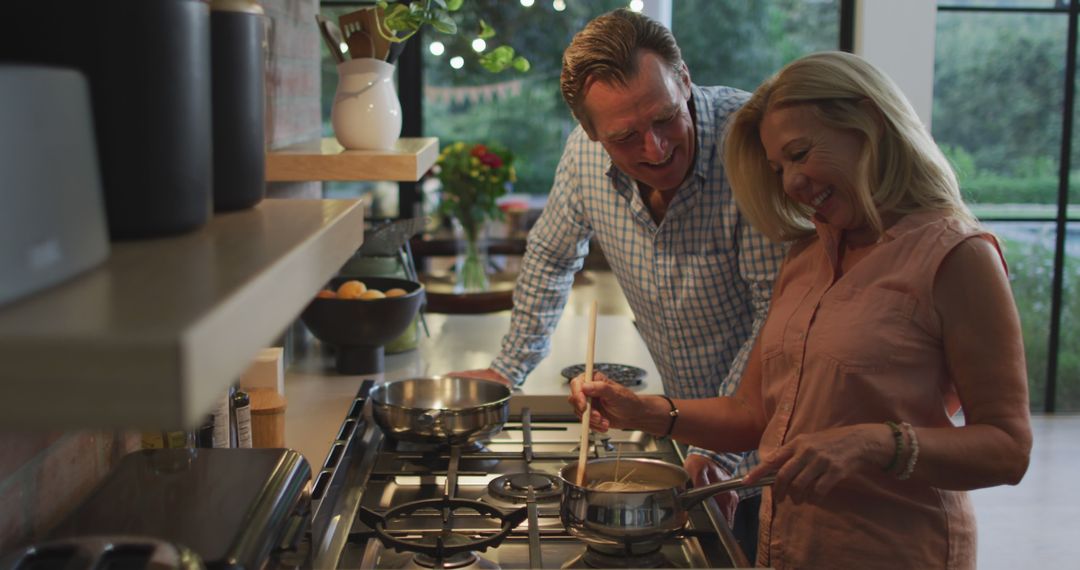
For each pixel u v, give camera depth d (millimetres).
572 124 5172
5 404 502
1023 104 5121
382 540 1461
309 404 2221
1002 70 5094
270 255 732
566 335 3115
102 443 1396
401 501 1729
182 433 1340
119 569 882
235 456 1308
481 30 2641
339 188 5043
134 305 564
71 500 1285
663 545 1557
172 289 607
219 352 554
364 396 2135
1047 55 5082
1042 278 5219
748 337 2254
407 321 2504
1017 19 5059
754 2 5070
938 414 1614
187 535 1066
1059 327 5238
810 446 1486
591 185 2270
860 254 1663
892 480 1587
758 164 1780
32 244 563
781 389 1728
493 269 4383
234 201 1012
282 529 1167
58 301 569
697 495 1526
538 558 1415
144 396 503
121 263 691
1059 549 3930
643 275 2238
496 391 2084
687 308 2211
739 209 1953
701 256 2156
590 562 1494
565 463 1944
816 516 1619
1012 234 5195
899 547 1585
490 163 3818
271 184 2443
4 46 733
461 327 3195
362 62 2254
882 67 4883
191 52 797
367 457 1915
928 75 4887
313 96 3025
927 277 1562
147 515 1115
